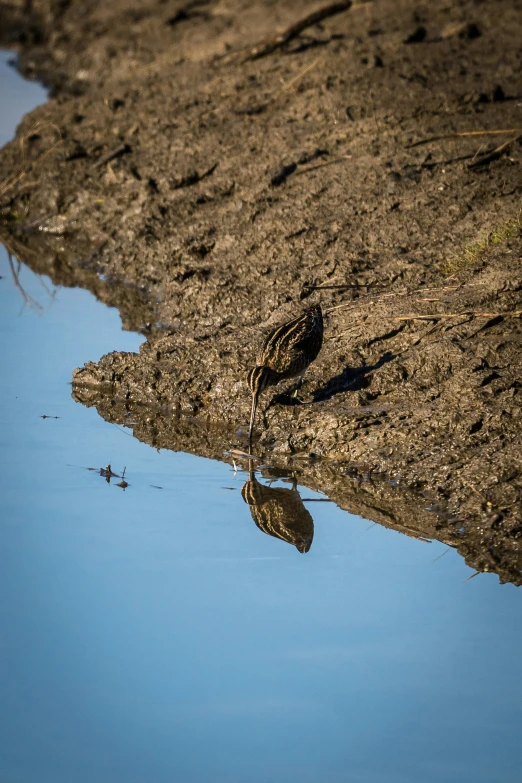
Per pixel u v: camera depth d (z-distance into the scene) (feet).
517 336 38.60
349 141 56.13
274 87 64.80
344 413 36.58
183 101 65.92
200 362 41.09
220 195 55.42
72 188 60.34
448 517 31.91
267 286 46.21
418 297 42.16
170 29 88.99
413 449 34.55
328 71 64.23
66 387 42.47
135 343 45.75
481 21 71.26
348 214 49.85
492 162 51.75
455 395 35.96
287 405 38.14
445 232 46.93
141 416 40.06
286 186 53.57
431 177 51.44
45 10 106.11
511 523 30.78
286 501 33.99
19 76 93.25
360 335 40.50
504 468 32.48
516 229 44.83
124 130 64.59
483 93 57.88
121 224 55.93
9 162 65.57
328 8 72.13
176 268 49.34
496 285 41.14
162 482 35.29
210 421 39.22
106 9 101.19
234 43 77.46
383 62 64.90
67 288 53.42
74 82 86.58
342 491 34.14
